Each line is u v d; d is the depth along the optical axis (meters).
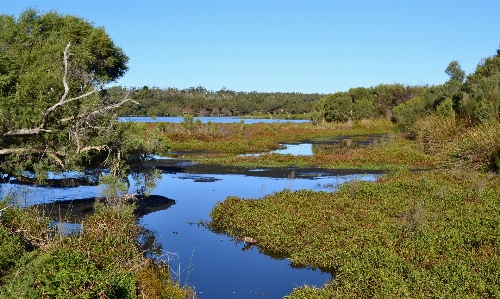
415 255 10.66
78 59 15.36
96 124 14.15
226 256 12.15
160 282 9.55
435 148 27.70
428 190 16.88
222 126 49.28
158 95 112.44
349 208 14.97
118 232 11.25
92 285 7.12
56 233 10.94
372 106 66.38
